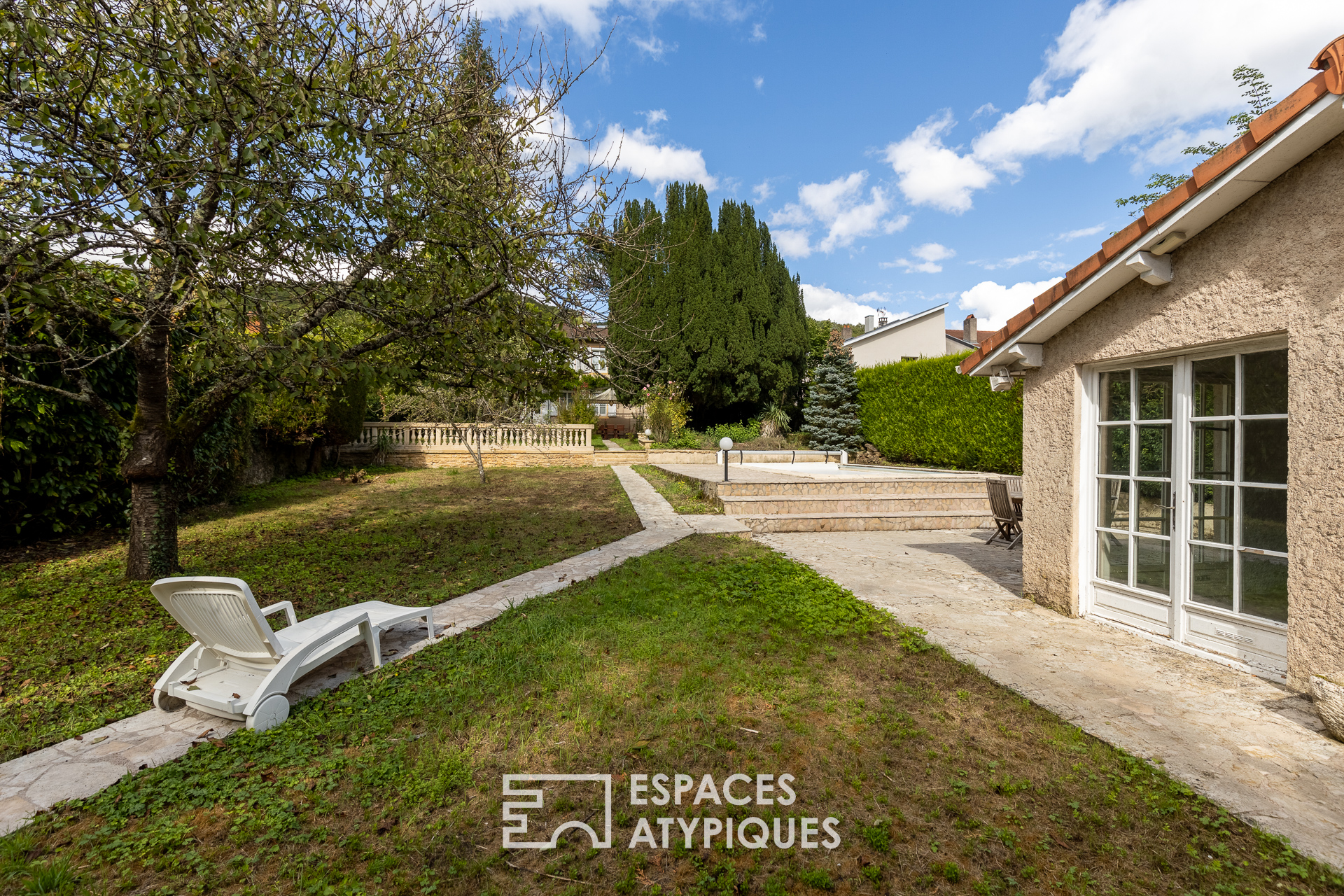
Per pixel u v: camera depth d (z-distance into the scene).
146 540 6.33
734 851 2.36
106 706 3.59
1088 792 2.72
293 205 4.78
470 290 6.20
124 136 4.29
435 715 3.41
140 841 2.36
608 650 4.39
